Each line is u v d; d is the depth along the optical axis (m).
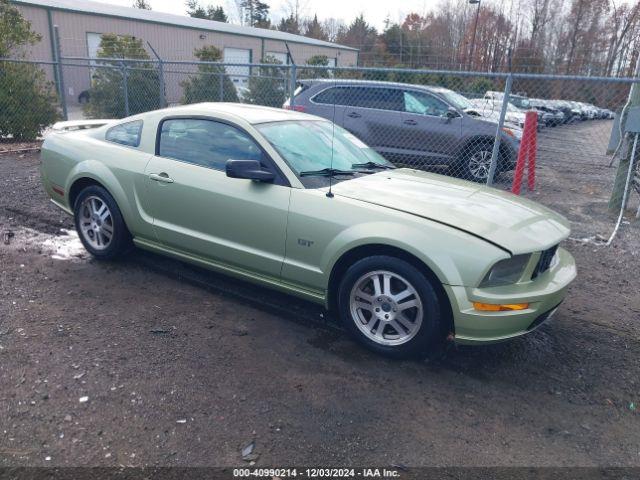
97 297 4.43
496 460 2.80
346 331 4.09
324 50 38.72
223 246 4.29
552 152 9.77
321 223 3.79
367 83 10.09
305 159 4.25
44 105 13.38
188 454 2.70
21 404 3.00
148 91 15.59
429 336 3.51
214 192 4.25
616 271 5.84
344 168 4.44
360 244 3.63
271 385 3.33
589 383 3.61
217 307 4.38
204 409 3.05
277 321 4.20
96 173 4.91
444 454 2.82
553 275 3.73
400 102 9.95
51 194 5.49
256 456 2.71
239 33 32.72
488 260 3.32
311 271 3.88
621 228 7.48
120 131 5.08
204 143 4.48
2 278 4.67
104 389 3.18
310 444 2.83
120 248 5.03
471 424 3.09
